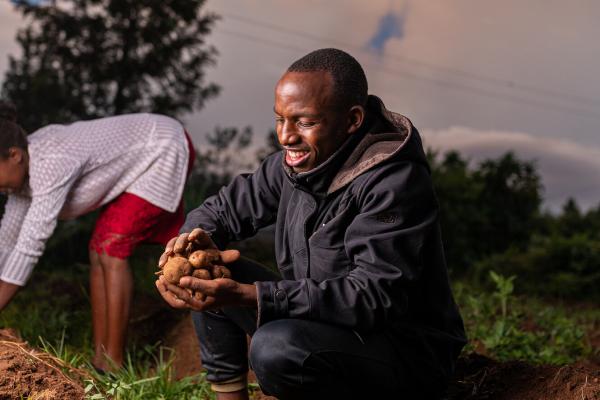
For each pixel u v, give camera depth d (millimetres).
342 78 2320
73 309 5082
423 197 2354
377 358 2389
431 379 2523
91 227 7098
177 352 4445
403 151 2336
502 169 10703
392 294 2297
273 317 2322
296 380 2330
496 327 4086
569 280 8711
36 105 10133
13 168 3590
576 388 2623
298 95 2295
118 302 3824
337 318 2295
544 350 3988
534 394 2723
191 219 2789
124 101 10766
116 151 3824
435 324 2559
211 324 2674
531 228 10836
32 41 10586
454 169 10773
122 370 3488
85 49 10711
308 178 2393
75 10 10727
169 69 10984
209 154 11227
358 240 2320
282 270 2658
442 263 2529
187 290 2262
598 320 6535
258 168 2809
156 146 3906
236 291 2273
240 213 2781
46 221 3584
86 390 2744
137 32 10703
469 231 10141
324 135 2322
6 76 10391
